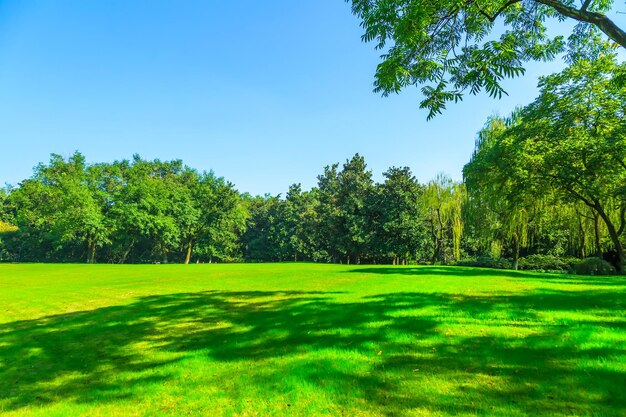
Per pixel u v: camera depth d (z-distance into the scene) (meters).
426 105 6.73
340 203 56.97
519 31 7.33
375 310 8.44
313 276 19.52
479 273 19.47
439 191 38.75
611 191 20.03
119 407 4.25
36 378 5.42
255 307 10.29
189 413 3.97
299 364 5.20
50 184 54.53
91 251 54.00
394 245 47.03
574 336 5.65
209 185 62.41
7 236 59.59
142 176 57.69
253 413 3.87
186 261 60.72
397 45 6.84
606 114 19.27
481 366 4.68
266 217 72.62
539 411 3.44
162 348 6.71
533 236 31.20
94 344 7.20
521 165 20.66
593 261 21.84
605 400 3.56
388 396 4.02
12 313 10.79
